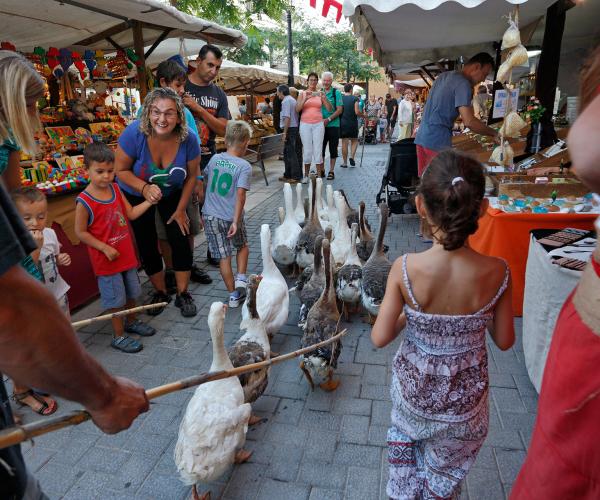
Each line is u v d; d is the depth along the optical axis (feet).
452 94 16.81
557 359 4.08
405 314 5.61
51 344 2.71
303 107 31.68
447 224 5.02
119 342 11.88
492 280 5.32
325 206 18.84
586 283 3.87
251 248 19.95
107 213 11.30
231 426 6.72
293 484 7.58
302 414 9.25
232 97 54.13
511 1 12.89
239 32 22.79
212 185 13.79
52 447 8.59
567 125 20.77
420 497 6.03
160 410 9.53
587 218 11.84
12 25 17.94
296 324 13.10
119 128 21.09
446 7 16.65
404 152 22.45
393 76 38.04
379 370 10.68
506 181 14.80
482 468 7.71
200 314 13.87
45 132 16.85
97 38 22.09
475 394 5.58
